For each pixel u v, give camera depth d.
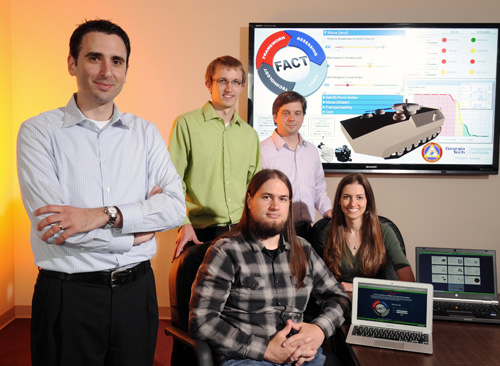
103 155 1.73
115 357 1.72
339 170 3.74
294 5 3.71
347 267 2.57
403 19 3.70
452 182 3.79
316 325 2.02
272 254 2.15
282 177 2.14
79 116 1.70
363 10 3.70
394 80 3.68
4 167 3.66
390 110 3.70
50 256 1.62
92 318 1.66
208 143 2.91
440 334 1.98
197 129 2.91
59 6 3.73
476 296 2.35
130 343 1.72
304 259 2.18
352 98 3.70
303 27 3.66
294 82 3.70
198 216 2.97
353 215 2.53
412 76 3.68
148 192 1.86
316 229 2.82
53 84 3.78
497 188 3.79
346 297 2.20
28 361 3.10
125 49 1.71
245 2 3.72
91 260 1.64
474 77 3.66
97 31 1.64
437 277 2.38
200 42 3.76
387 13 3.70
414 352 1.81
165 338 3.51
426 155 3.71
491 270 2.37
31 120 1.69
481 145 3.70
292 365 1.97
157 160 1.87
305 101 3.43
